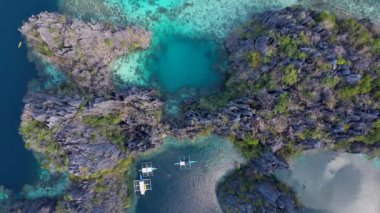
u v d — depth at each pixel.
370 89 48.22
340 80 48.16
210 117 53.53
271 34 49.75
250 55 50.94
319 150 53.72
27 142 52.69
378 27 51.00
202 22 56.62
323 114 49.66
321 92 48.91
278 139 51.94
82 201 53.00
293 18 50.66
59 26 52.16
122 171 55.72
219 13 56.38
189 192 56.22
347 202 53.66
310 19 50.25
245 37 53.22
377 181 53.84
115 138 54.56
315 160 54.03
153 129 55.09
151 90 56.16
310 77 48.44
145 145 54.97
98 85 54.84
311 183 54.06
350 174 53.81
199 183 56.16
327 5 55.22
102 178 54.34
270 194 51.75
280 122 50.88
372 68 48.03
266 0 55.88
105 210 53.78
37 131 52.12
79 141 52.53
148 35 56.09
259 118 51.19
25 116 52.12
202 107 54.62
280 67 49.12
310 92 48.81
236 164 55.62
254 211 51.22
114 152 53.91
